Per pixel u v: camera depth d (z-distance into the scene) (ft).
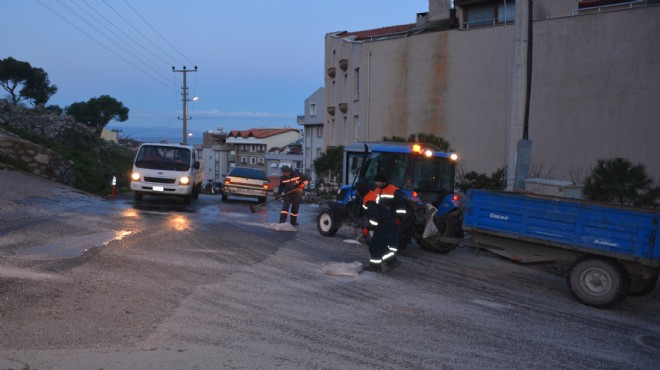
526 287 29.09
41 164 63.26
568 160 75.25
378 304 23.02
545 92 76.59
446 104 87.97
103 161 99.71
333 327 19.36
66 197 53.72
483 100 83.97
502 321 21.89
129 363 14.89
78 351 15.49
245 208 64.03
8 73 142.20
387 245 30.14
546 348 18.88
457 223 36.86
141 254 29.30
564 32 74.90
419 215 35.99
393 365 16.08
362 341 18.08
